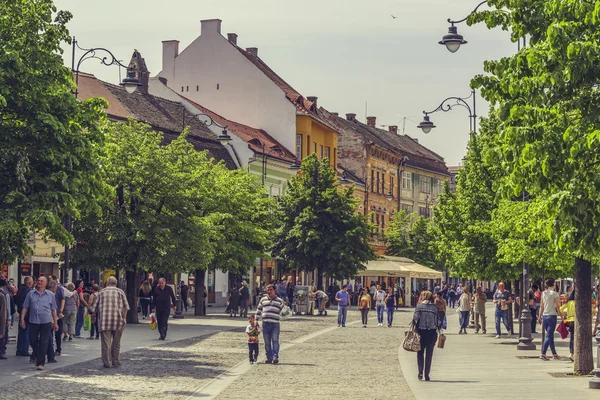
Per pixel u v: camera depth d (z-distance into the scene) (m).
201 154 48.31
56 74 27.31
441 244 43.97
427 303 22.69
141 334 38.84
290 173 89.56
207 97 93.81
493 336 42.53
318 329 47.50
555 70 16.30
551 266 34.62
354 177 107.88
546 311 28.78
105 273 57.41
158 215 43.62
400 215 107.19
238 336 39.34
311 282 92.69
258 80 92.75
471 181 41.59
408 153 124.31
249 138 82.88
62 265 42.72
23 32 27.22
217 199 55.88
